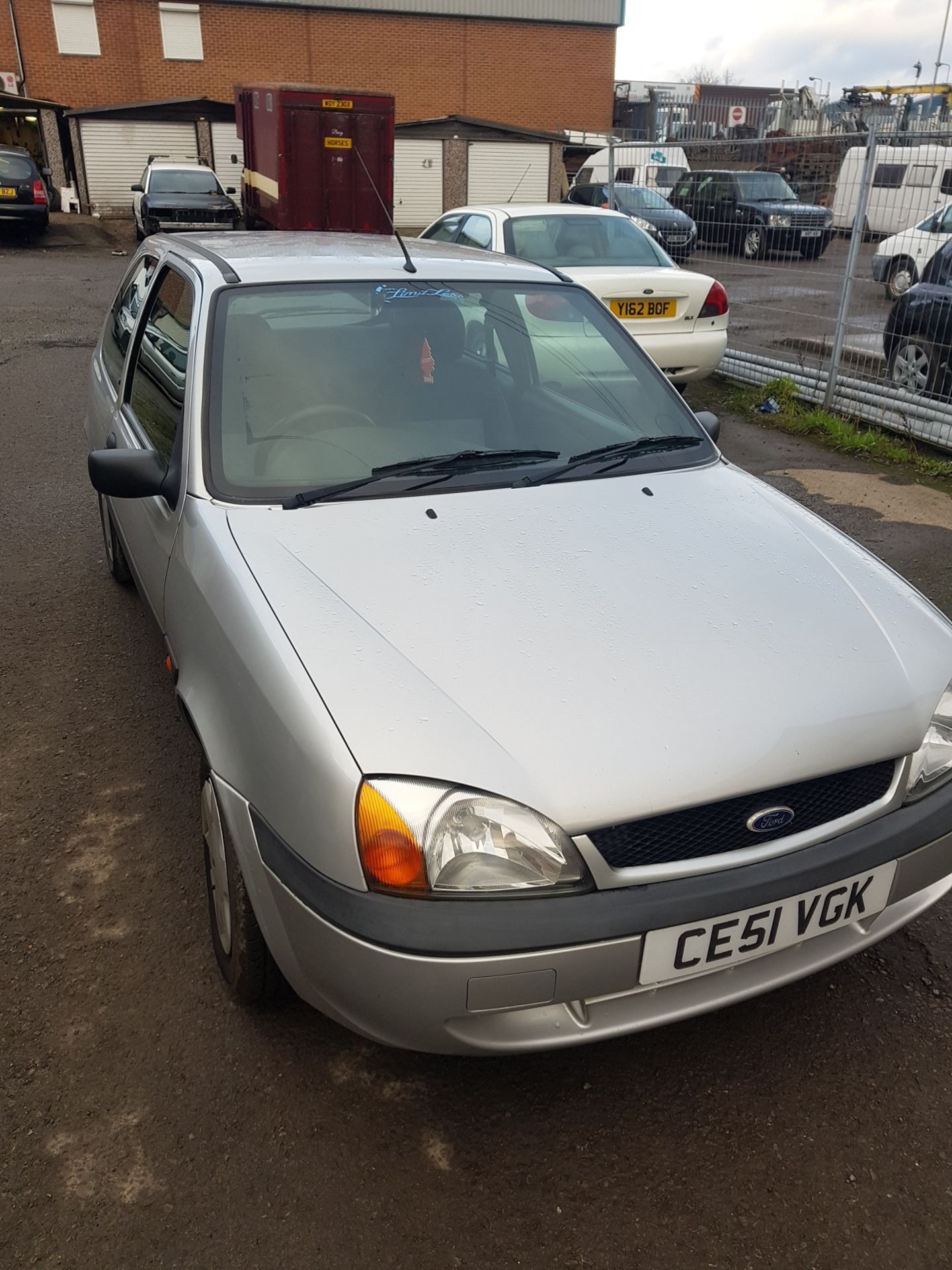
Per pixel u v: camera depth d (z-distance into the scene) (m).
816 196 8.28
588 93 30.95
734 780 1.92
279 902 1.98
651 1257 1.90
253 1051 2.33
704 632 2.22
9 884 2.85
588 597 2.29
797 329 8.51
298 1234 1.93
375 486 2.67
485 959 1.79
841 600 2.43
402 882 1.82
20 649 4.19
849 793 2.08
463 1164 2.08
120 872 2.90
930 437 7.17
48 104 25.81
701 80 50.16
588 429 3.09
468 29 29.39
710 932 1.90
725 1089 2.27
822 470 6.93
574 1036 1.92
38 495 6.10
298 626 2.12
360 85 29.05
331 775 1.86
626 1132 2.16
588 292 3.55
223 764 2.20
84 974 2.53
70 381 9.05
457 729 1.90
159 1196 1.99
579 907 1.83
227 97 27.98
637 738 1.93
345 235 3.90
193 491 2.63
